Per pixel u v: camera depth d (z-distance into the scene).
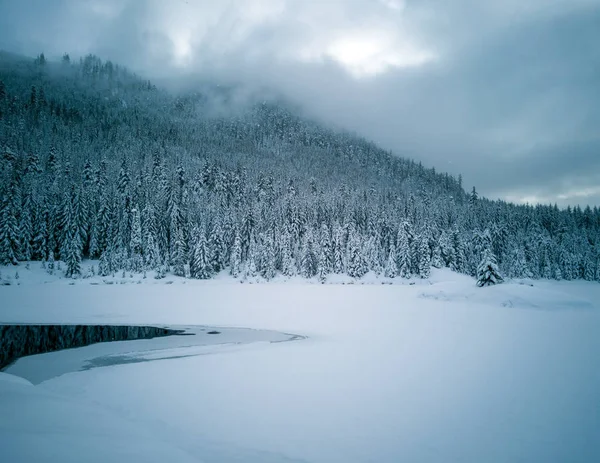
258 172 143.50
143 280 65.12
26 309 33.34
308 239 84.38
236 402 9.65
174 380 11.95
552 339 18.62
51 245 69.50
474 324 24.33
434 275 81.69
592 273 95.31
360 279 81.88
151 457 6.48
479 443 7.22
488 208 134.38
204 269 71.56
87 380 12.45
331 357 14.86
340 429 7.91
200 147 183.88
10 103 160.62
